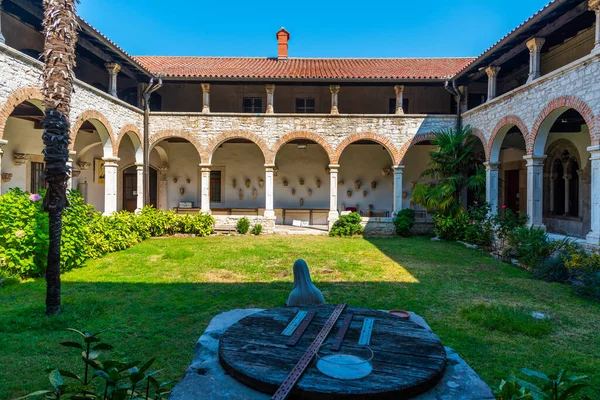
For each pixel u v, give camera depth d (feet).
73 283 26.27
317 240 48.42
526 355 15.96
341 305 11.25
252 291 24.82
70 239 29.71
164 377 13.89
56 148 20.10
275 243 45.37
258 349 8.49
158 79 51.80
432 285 26.76
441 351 8.44
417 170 64.23
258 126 53.98
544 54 44.09
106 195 45.11
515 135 54.85
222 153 64.95
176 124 53.62
